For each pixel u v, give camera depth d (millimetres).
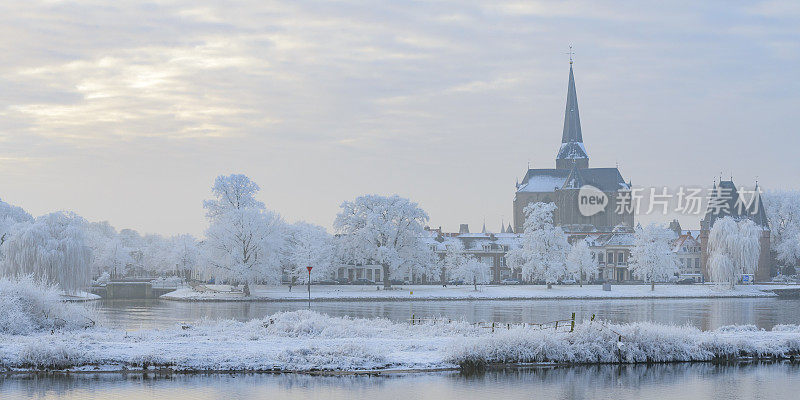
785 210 190375
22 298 57688
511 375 41812
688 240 198250
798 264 194750
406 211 138750
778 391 38719
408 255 139750
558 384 39875
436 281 175500
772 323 75875
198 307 97250
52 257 102562
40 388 37938
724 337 50594
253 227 118188
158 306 99312
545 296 121875
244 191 137875
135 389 37906
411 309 94250
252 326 59344
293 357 43406
